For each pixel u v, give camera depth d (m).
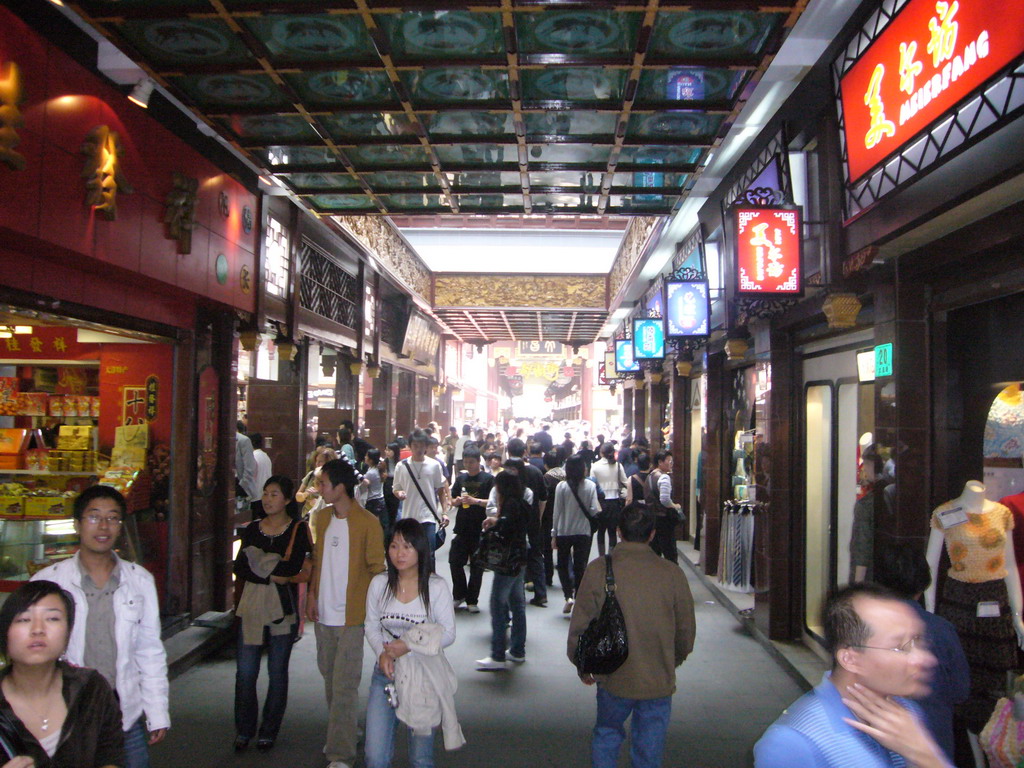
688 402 11.04
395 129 4.94
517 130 4.75
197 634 5.67
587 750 4.07
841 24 4.27
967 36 2.92
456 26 3.66
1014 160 2.64
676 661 3.26
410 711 3.08
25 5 3.69
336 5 3.43
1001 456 3.47
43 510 5.49
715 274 7.98
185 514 5.91
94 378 6.91
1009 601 3.33
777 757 1.53
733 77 4.17
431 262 15.55
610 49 3.87
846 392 5.35
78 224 4.05
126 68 4.43
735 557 7.62
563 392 52.34
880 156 3.73
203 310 6.13
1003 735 2.66
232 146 5.25
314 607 3.89
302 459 8.77
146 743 2.73
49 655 1.95
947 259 3.54
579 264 15.47
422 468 7.19
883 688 1.53
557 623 6.70
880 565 2.72
